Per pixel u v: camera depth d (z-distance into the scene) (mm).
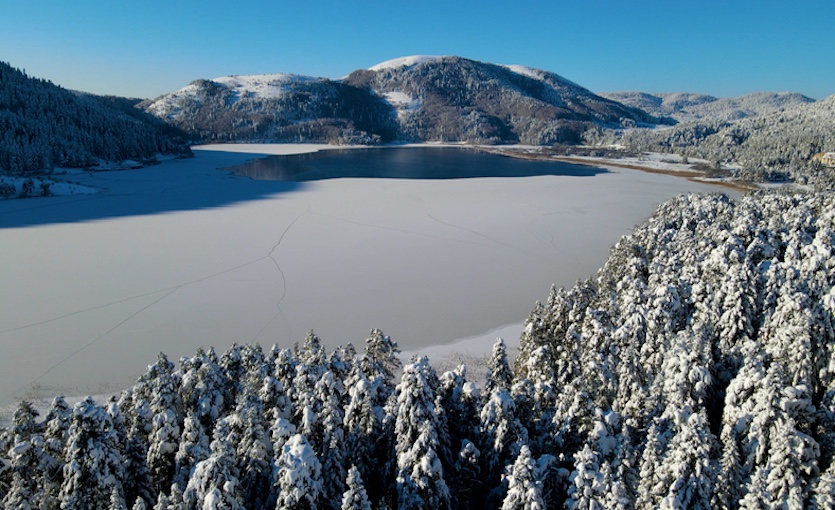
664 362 37688
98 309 71250
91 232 110938
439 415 30297
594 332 44250
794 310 38469
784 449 25641
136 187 174750
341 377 41031
